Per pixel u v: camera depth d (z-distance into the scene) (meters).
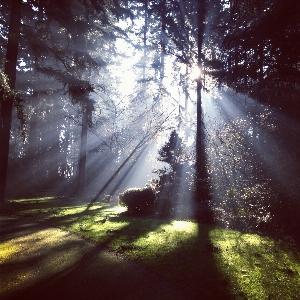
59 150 39.75
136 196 15.34
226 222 12.45
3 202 17.03
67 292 4.74
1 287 4.95
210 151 17.58
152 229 10.36
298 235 10.08
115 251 7.21
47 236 9.14
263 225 11.44
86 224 11.40
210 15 19.41
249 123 16.36
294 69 8.40
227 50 9.57
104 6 19.39
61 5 16.38
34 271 5.74
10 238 8.84
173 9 21.05
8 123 16.78
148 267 5.98
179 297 4.57
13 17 16.34
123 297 4.55
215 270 5.83
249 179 14.25
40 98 26.20
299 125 13.39
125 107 28.12
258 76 8.77
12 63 16.62
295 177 12.75
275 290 4.89
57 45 18.95
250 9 8.38
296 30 8.05
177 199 17.14
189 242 8.29
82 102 16.77
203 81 19.92
